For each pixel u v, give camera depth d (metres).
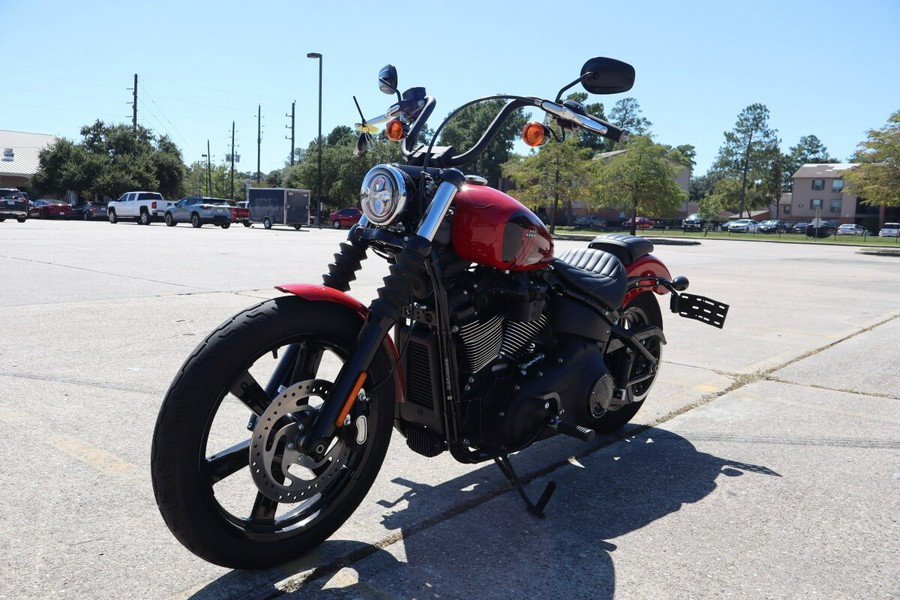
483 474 3.73
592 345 3.62
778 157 98.94
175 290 9.41
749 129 99.00
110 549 2.81
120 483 3.41
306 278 11.25
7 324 6.88
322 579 2.67
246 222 39.97
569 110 3.00
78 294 8.84
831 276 15.79
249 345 2.48
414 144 3.15
